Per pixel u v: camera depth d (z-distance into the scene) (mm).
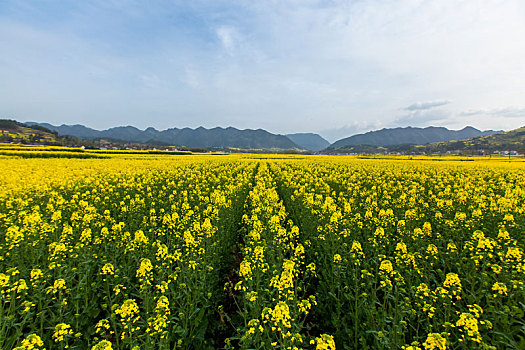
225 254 9398
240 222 12727
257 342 4621
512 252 5719
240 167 30438
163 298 4656
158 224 11469
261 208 11852
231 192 14727
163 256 6715
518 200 12914
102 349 3707
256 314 5262
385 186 18688
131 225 10555
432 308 4844
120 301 6312
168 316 5133
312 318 6465
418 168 31172
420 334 5250
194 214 11352
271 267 6863
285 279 5148
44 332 5477
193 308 5641
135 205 12602
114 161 38531
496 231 9180
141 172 23672
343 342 5395
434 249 6691
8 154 43969
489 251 6695
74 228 9562
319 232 9180
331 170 29250
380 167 32562
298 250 7062
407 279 6195
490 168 31875
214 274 7578
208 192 16844
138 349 3916
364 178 23375
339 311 5809
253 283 6176
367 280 5965
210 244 8359
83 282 6109
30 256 7551
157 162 36500
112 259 7148
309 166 33125
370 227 9445
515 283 5141
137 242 7410
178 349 5109
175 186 18578
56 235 8375
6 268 6988
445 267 7133
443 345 3766
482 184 19969
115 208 13320
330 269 7203
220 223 10641
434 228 10781
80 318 5555
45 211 11844
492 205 11102
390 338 4637
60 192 16047
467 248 7316
